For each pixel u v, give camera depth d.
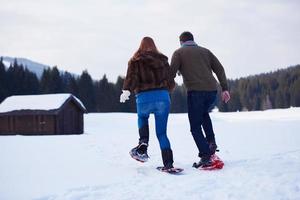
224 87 4.94
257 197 3.24
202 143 4.58
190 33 4.99
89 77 75.19
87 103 74.31
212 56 4.94
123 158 5.30
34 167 4.29
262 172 4.24
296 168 4.45
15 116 25.00
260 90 115.88
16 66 70.62
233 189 3.52
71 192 3.41
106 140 7.80
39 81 75.12
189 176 4.14
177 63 4.74
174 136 9.88
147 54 4.44
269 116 43.22
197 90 4.71
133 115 43.12
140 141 4.45
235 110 109.81
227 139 8.81
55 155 5.05
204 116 5.04
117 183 3.79
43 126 24.44
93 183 3.76
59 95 25.08
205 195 3.34
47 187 3.54
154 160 5.26
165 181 3.88
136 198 3.25
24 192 3.34
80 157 5.07
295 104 102.88
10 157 4.70
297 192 3.38
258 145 7.35
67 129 25.08
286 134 10.20
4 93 65.12
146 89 4.41
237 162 5.00
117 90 75.94
